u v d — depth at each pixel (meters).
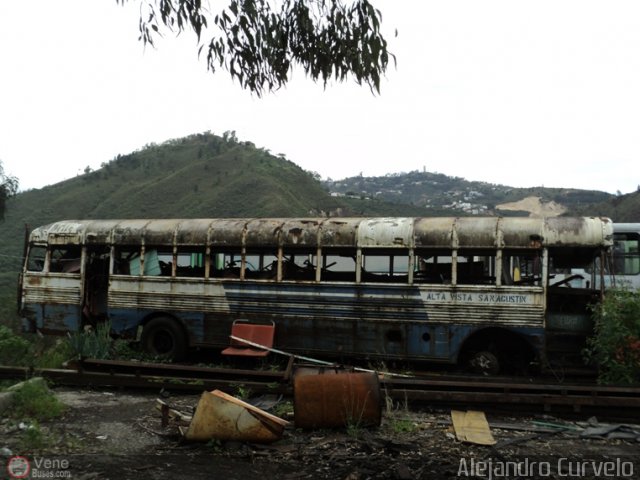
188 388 8.27
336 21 5.23
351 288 9.88
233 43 5.39
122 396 8.20
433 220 9.79
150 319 11.12
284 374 8.09
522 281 9.76
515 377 8.93
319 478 5.08
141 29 5.30
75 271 11.87
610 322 8.21
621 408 7.09
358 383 6.49
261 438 5.89
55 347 11.59
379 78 5.30
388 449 5.78
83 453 5.60
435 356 9.41
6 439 5.98
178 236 10.97
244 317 10.45
